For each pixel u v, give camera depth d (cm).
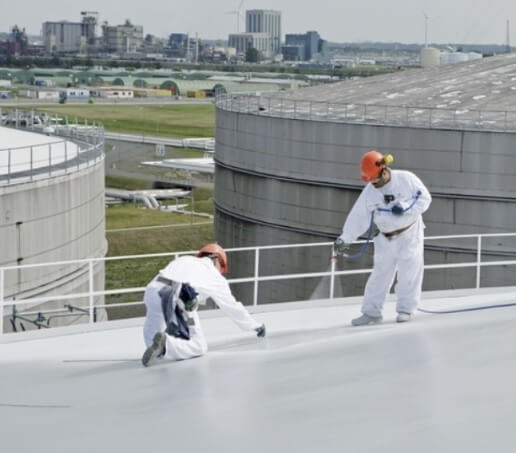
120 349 1150
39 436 662
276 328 1234
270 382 775
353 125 3569
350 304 1406
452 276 3438
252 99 4444
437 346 827
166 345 941
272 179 3866
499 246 3362
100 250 3966
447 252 3438
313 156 3700
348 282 3672
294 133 3753
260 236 3956
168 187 13438
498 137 3322
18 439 660
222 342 1084
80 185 3619
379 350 856
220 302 994
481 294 1437
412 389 660
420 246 1087
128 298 6153
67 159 3809
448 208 3419
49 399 805
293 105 4256
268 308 1384
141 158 16012
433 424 554
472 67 4994
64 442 636
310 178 3712
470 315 1091
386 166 1044
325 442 554
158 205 11150
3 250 3178
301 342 1014
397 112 3847
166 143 17238
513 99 3922
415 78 4812
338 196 3659
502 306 1170
